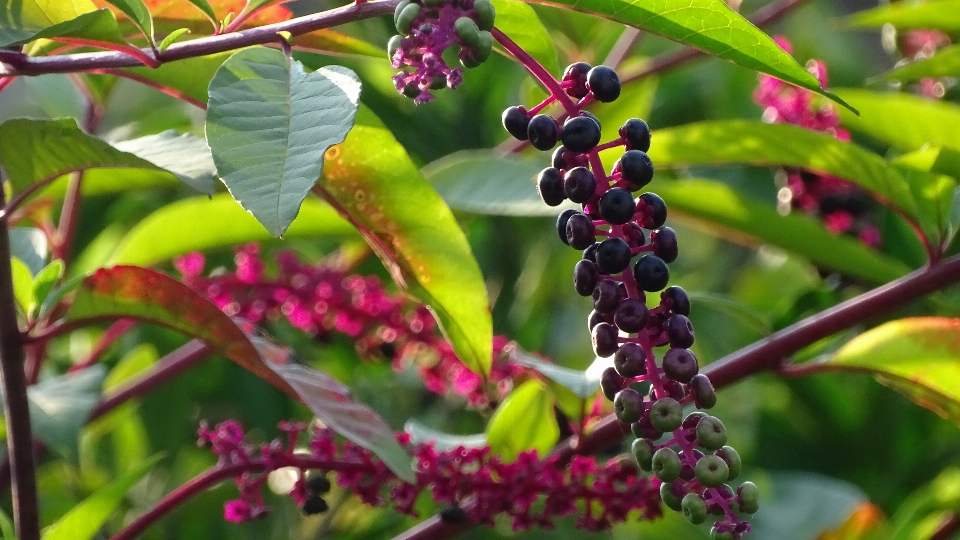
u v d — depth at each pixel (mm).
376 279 1039
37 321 843
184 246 1027
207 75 867
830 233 976
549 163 964
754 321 960
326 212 1000
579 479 875
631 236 753
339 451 938
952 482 991
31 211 995
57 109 1163
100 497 878
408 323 1018
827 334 919
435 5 730
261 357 830
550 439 957
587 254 753
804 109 1005
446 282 867
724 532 726
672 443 745
